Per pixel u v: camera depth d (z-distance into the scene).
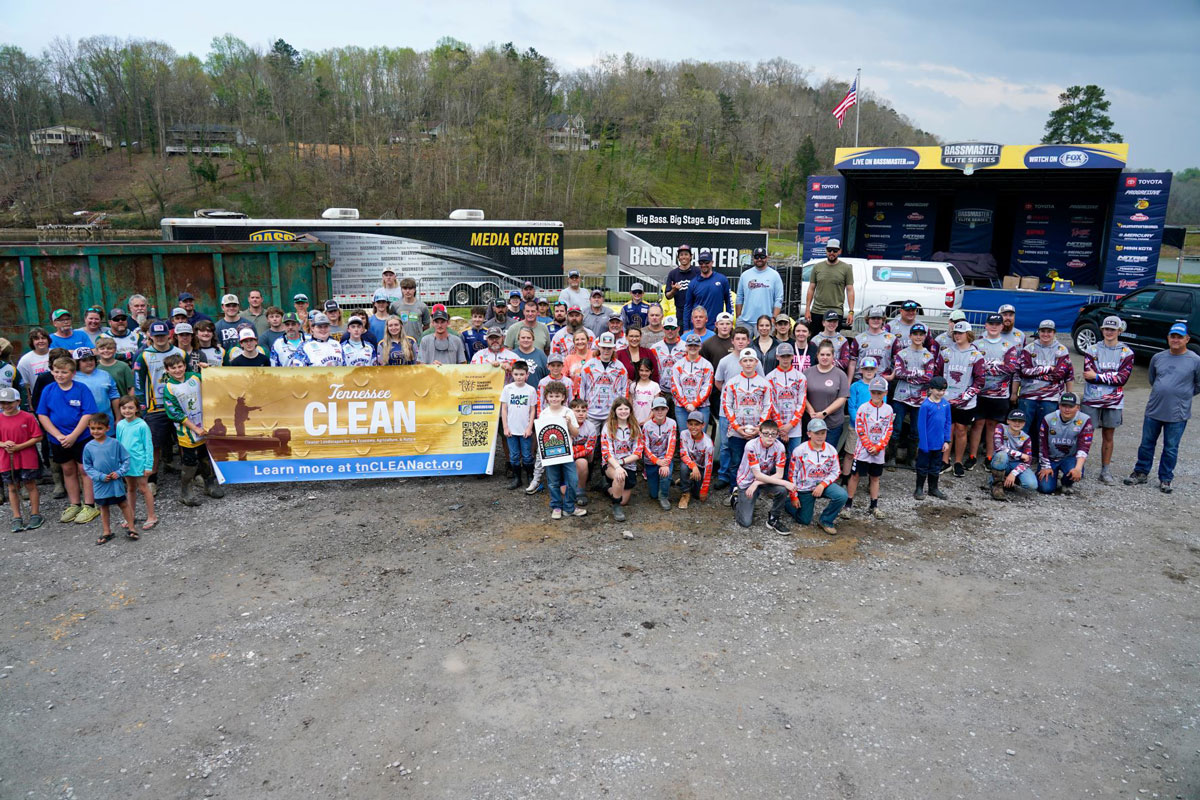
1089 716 5.05
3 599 6.48
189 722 4.91
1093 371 9.50
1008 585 6.92
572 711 5.03
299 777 4.42
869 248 27.30
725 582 6.91
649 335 10.12
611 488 8.45
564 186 99.38
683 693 5.23
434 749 4.66
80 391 8.20
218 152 96.88
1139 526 8.30
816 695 5.23
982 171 23.16
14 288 10.79
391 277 12.90
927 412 8.88
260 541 7.70
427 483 9.55
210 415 8.92
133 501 7.75
